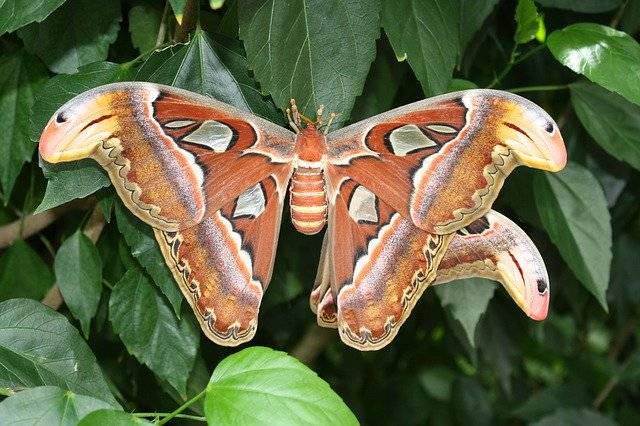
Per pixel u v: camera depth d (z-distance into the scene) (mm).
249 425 671
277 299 916
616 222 1004
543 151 694
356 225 736
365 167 729
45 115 750
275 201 732
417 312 1162
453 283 866
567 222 870
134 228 756
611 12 904
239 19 736
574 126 939
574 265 865
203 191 713
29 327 750
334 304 746
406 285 731
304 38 737
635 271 1085
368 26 738
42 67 829
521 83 930
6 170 825
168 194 708
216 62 759
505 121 701
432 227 718
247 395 677
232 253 727
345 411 676
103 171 733
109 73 759
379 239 735
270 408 673
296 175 729
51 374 746
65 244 826
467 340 986
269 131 728
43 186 893
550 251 976
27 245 879
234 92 760
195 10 763
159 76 752
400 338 1227
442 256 725
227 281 725
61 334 752
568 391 1198
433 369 1350
